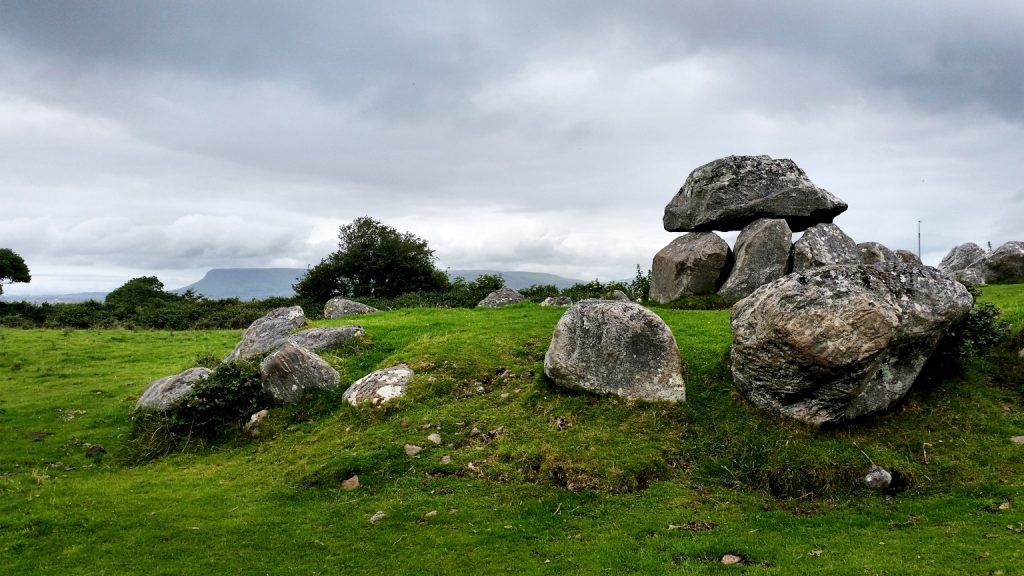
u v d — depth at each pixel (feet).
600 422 51.96
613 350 55.62
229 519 41.75
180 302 215.31
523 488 44.14
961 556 32.17
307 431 57.57
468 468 47.29
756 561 33.45
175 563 35.91
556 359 56.80
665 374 54.34
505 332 75.56
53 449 57.57
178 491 47.37
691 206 100.89
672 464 47.01
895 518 38.58
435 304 143.43
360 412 57.47
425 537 37.99
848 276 47.67
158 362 93.15
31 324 159.43
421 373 63.16
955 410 49.83
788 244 91.30
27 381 80.79
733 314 54.75
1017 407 50.03
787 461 44.80
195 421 59.52
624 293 109.60
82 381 80.84
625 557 34.22
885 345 45.44
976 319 53.83
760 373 50.11
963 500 40.06
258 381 62.49
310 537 38.75
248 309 183.42
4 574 34.65
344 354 73.97
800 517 39.37
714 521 38.83
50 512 42.60
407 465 48.01
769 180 96.78
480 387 61.16
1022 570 29.73
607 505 41.60
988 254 110.52
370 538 38.34
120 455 56.95
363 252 201.16
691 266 94.27
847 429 48.49
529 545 36.65
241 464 53.47
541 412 54.65
